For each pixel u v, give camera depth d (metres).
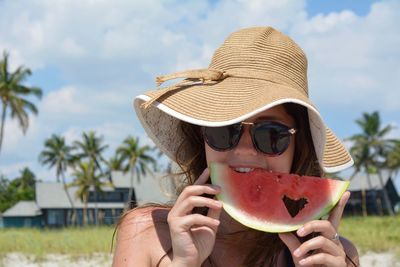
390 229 22.44
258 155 2.03
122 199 69.31
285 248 2.14
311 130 2.09
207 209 2.15
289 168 2.12
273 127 1.98
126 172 66.31
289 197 1.99
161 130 2.44
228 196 1.95
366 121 65.88
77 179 60.66
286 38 2.20
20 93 49.84
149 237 2.04
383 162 66.69
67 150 68.75
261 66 2.12
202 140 2.41
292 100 1.85
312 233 2.01
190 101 2.02
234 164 2.05
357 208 74.00
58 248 15.28
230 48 2.21
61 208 68.06
